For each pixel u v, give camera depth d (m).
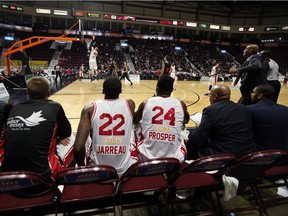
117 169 1.63
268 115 1.92
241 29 24.19
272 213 1.89
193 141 2.05
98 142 1.60
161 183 1.62
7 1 17.59
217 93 1.98
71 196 1.44
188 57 22.47
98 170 1.30
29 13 18.73
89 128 1.59
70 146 1.90
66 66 17.70
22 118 1.43
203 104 6.02
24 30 19.38
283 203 2.00
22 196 1.39
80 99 6.12
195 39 23.69
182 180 1.69
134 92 8.21
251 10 23.39
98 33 21.41
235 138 1.80
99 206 1.86
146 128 1.82
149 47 22.09
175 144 1.83
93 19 20.28
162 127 1.79
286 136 1.95
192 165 1.49
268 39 24.17
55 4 19.16
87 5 19.97
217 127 1.84
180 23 22.64
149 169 1.46
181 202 1.78
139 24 22.33
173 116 1.80
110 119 1.59
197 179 1.72
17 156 1.37
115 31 21.72
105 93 1.66
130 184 1.58
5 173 1.16
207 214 1.71
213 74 7.93
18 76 7.76
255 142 2.01
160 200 1.92
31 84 1.58
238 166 1.71
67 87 9.20
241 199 2.05
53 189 1.39
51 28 20.02
